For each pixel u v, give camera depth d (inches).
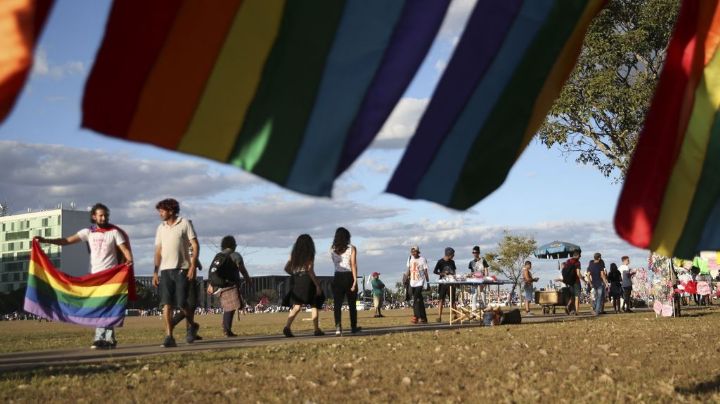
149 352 467.2
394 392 272.2
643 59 976.9
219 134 124.1
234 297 631.8
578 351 401.7
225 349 472.1
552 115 1024.9
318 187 133.4
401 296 3110.2
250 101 126.3
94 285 492.4
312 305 621.0
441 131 161.6
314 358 396.8
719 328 566.6
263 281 3850.9
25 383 312.3
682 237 186.7
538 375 304.0
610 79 937.5
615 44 932.0
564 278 1051.3
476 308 826.8
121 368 362.9
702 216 188.1
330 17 135.0
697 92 185.5
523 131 167.9
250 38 125.5
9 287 5836.6
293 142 131.3
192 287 546.6
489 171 165.9
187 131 121.0
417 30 142.6
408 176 160.1
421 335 550.6
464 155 163.8
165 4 117.4
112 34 114.2
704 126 185.8
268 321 1119.6
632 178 183.6
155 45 117.1
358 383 296.0
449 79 160.9
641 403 235.6
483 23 162.6
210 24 121.6
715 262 1494.8
